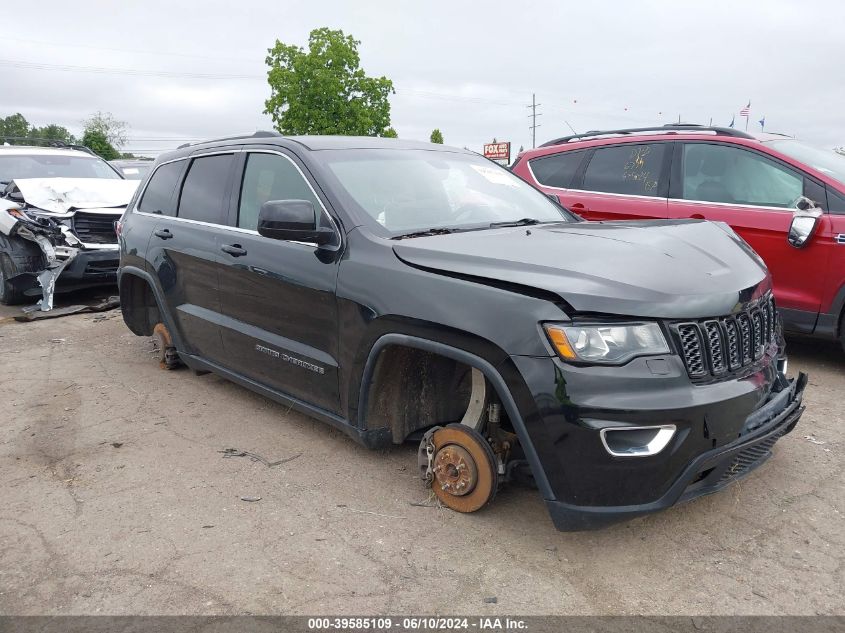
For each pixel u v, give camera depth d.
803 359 5.74
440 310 2.99
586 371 2.63
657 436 2.62
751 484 3.56
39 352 6.39
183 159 5.15
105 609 2.65
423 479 3.51
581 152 6.68
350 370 3.47
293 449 4.09
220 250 4.36
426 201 3.90
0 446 4.21
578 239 3.26
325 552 3.00
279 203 3.44
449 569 2.87
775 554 2.95
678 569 2.86
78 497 3.54
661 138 6.18
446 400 3.70
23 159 9.73
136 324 5.86
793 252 5.23
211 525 3.24
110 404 4.92
